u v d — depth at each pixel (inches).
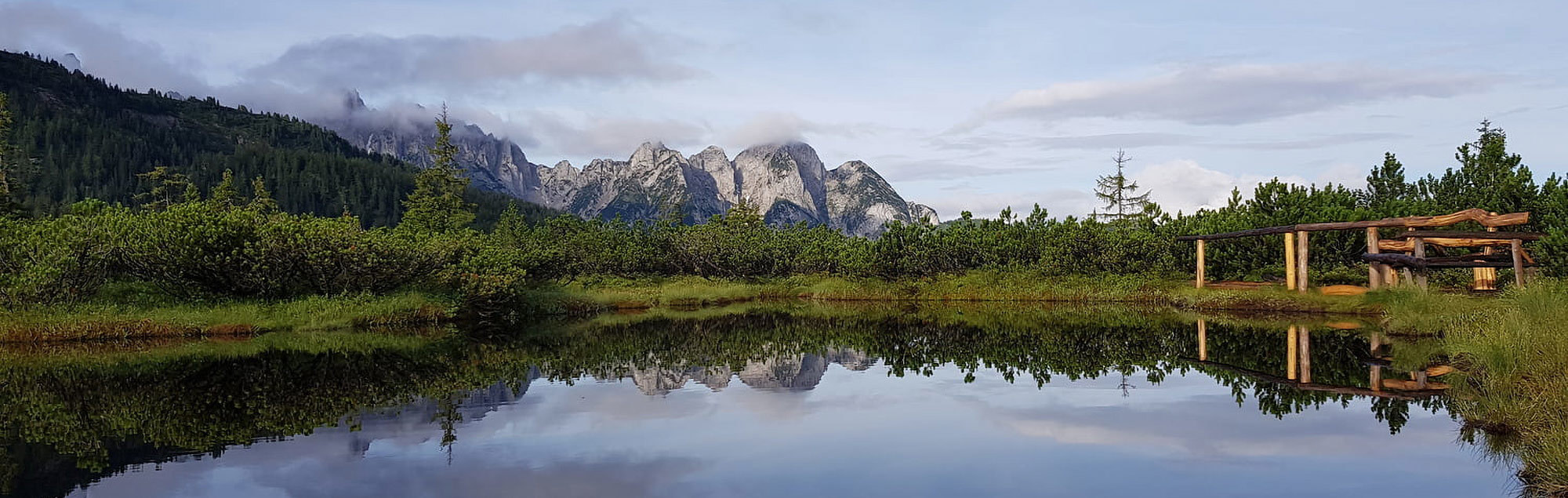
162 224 781.9
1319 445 313.3
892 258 1365.7
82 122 5748.0
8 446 320.8
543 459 297.4
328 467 286.0
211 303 791.7
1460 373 457.4
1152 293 1141.7
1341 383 463.8
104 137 5497.1
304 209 4712.1
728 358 601.0
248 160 5177.2
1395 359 552.1
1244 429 344.2
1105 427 349.7
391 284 909.8
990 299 1258.0
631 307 1186.0
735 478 271.6
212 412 387.9
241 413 384.8
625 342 713.6
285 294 853.8
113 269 789.2
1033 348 655.8
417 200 1910.7
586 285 1304.1
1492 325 467.8
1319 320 842.8
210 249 787.4
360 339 712.4
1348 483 262.7
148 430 348.5
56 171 4736.7
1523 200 921.5
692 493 255.4
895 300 1311.5
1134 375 503.2
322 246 826.2
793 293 1402.6
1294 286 966.4
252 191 4815.5
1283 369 517.3
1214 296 1028.5
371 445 319.9
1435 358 554.9
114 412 387.9
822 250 1541.6
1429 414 370.0
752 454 304.7
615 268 1469.0
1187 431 342.0
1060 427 351.9
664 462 292.8
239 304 791.7
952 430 346.3
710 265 1524.4
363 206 4926.2
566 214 1572.3
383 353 618.2
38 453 309.3
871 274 1374.3
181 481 271.1
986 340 720.3
